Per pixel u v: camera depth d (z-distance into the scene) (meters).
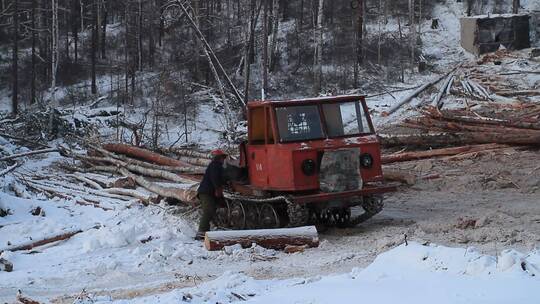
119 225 14.02
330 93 39.56
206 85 44.22
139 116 38.12
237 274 8.92
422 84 36.88
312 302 6.77
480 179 18.28
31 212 16.61
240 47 49.41
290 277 9.09
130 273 10.28
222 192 13.27
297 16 57.50
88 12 61.06
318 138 12.62
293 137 12.59
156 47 54.16
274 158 12.61
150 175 19.66
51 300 8.76
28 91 49.66
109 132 34.78
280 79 46.41
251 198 12.88
